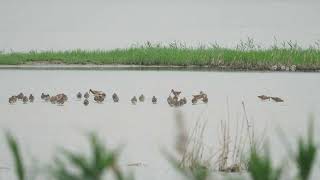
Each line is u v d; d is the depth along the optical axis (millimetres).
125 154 27953
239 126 37219
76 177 7109
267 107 46656
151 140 32031
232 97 52375
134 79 65500
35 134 34031
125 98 52188
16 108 46094
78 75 69812
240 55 75812
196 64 77812
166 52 80438
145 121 39375
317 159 22406
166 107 46531
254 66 74625
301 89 57375
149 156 27297
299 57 73875
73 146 29781
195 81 63406
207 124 38000
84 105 47844
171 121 39312
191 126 36750
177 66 78062
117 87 59500
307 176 7469
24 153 27516
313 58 73438
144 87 59312
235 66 75188
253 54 75625
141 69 75812
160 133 34469
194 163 21609
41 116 41781
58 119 40406
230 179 8125
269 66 73875
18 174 7582
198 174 8117
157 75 68750
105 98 52281
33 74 71375
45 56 84312
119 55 82250
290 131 34875
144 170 24125
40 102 49562
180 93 54844
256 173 7543
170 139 32219
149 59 80125
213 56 77250
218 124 38094
